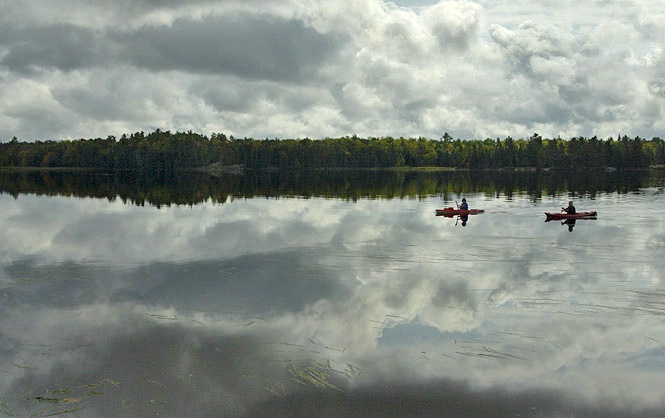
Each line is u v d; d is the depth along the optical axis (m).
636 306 15.20
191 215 37.12
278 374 11.30
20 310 15.41
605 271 19.14
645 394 10.45
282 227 30.88
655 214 36.75
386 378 11.09
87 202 47.62
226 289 17.34
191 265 20.73
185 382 11.04
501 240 25.88
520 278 18.31
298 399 10.34
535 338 13.00
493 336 13.14
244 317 14.66
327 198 53.06
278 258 21.86
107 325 14.16
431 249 23.58
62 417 9.86
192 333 13.55
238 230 29.69
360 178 113.69
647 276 18.38
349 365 11.65
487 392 10.52
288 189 69.25
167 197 54.03
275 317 14.63
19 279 18.73
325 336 13.26
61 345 12.91
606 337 13.05
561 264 20.33
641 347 12.48
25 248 24.38
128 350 12.56
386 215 36.97
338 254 22.59
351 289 17.20
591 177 112.31
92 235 27.97
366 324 14.05
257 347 12.64
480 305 15.44
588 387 10.70
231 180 101.25
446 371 11.38
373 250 23.42
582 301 15.68
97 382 11.09
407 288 17.23
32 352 12.52
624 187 71.62
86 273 19.58
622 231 28.64
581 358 11.94
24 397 10.53
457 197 54.19
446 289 17.06
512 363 11.71
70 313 15.14
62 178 106.38
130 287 17.69
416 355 12.12
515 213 37.81
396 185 80.19
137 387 10.88
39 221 33.59
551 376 11.13
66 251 23.64
